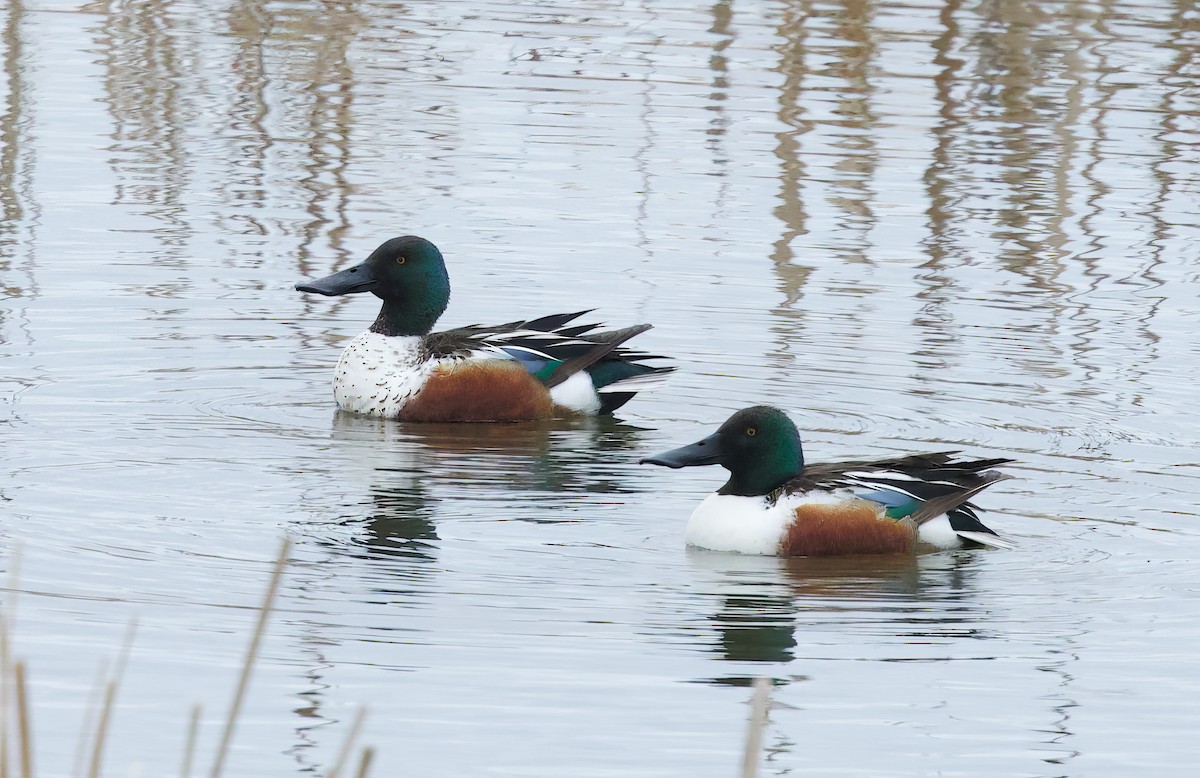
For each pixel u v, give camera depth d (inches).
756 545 450.9
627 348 623.5
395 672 367.6
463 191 813.9
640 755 332.8
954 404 584.1
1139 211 810.8
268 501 482.9
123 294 679.1
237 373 611.2
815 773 327.9
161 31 1049.5
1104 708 359.6
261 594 408.8
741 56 1020.5
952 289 710.5
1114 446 542.9
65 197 789.2
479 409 584.1
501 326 617.0
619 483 513.7
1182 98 958.4
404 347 594.2
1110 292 713.0
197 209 780.6
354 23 1081.4
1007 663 382.3
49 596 402.9
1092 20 1085.8
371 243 745.6
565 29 1075.9
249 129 893.2
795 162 863.7
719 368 622.2
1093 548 457.7
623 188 823.1
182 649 375.6
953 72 995.9
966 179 846.5
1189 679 374.6
